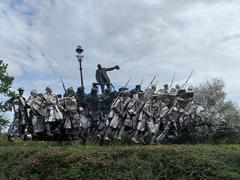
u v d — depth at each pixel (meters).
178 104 24.84
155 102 23.75
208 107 28.17
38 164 17.08
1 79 31.55
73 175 16.48
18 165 17.38
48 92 22.06
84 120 22.41
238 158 17.23
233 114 29.59
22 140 23.17
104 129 22.42
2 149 18.38
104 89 25.06
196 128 26.83
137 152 17.12
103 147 18.17
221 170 16.42
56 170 16.83
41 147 18.69
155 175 16.30
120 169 16.47
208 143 26.72
